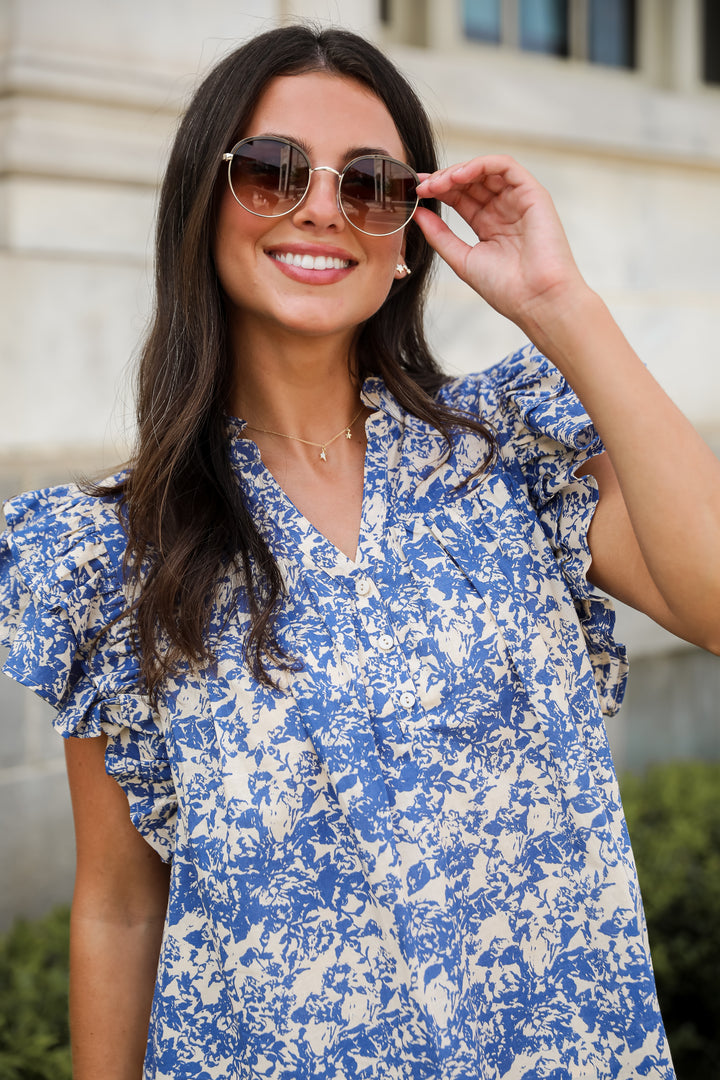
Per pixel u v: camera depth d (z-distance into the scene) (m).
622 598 1.28
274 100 1.24
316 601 1.24
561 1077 1.25
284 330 1.30
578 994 1.26
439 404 1.39
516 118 4.45
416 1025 1.18
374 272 1.26
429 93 4.22
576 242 4.70
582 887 1.26
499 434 1.36
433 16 4.52
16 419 3.16
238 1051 1.23
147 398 1.35
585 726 1.28
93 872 1.38
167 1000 1.27
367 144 1.25
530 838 1.26
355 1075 1.19
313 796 1.21
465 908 1.23
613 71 5.11
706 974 2.88
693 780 4.09
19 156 3.23
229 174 1.23
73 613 1.28
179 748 1.24
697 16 5.24
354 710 1.20
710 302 5.05
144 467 1.28
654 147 4.87
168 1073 1.26
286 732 1.21
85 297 3.29
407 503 1.31
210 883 1.21
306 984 1.20
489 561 1.28
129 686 1.28
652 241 4.95
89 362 3.30
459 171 1.23
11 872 3.07
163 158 2.91
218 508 1.27
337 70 1.28
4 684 3.03
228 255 1.27
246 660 1.21
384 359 1.40
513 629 1.25
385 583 1.25
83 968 1.36
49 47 3.26
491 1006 1.25
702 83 5.32
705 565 1.09
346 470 1.37
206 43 3.56
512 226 1.24
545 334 1.16
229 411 1.36
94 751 1.33
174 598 1.23
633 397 1.11
